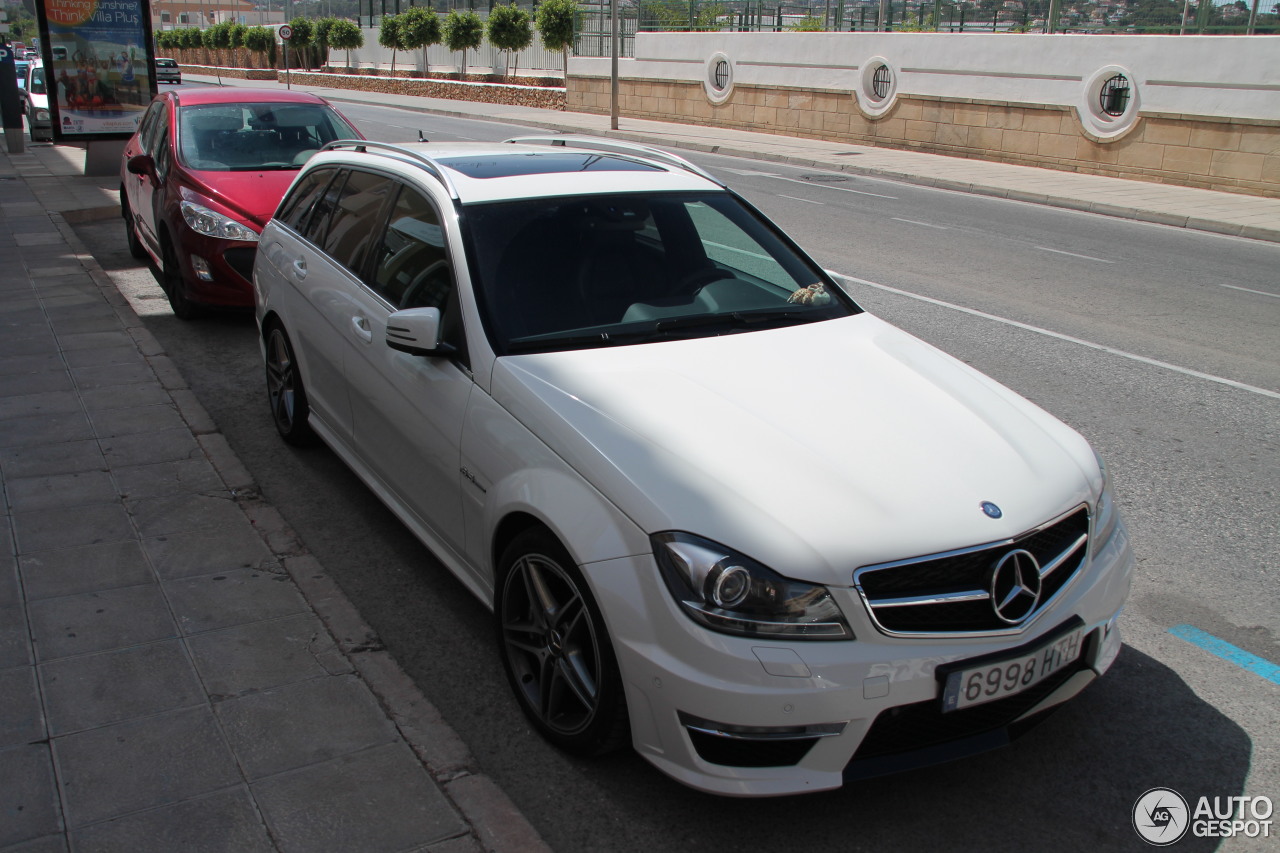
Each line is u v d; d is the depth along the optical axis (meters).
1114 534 3.27
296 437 5.47
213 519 4.53
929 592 2.72
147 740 3.07
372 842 2.70
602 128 28.86
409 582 4.27
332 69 59.03
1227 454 5.89
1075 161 19.94
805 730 2.61
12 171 16.23
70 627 3.67
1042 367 7.51
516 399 3.31
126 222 10.44
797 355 3.66
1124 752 3.29
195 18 114.75
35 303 8.00
